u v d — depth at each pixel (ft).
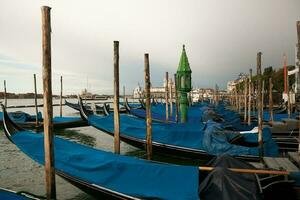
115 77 35.81
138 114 79.20
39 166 42.86
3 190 20.68
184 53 66.44
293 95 93.40
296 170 25.05
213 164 23.65
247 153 34.45
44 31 22.38
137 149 53.52
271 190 22.99
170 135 40.34
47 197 22.65
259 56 36.40
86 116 60.18
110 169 23.81
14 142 31.48
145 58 38.32
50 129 22.72
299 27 23.93
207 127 40.63
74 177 25.17
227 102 179.42
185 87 65.57
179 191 20.49
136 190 22.18
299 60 23.95
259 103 35.12
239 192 18.72
